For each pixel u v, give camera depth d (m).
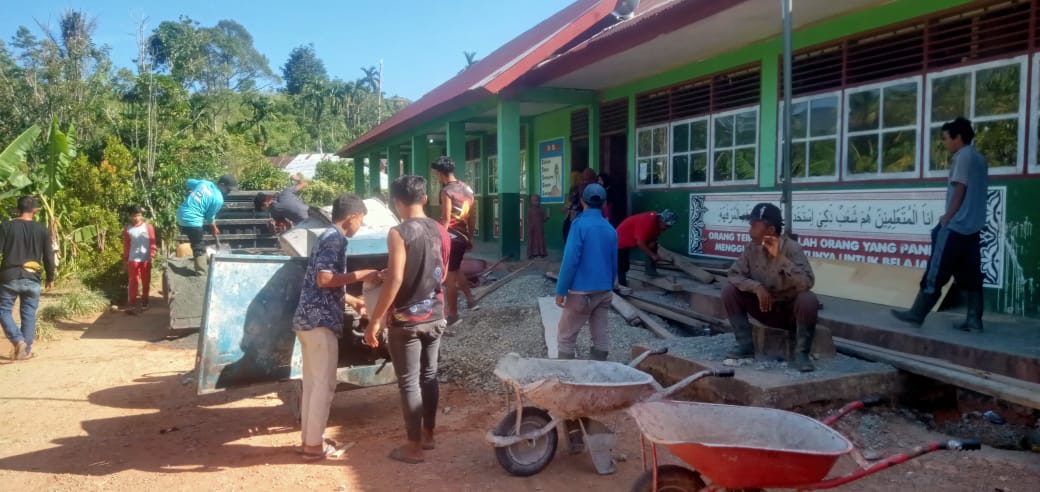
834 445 3.33
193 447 5.43
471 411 6.12
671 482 3.64
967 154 5.65
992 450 4.69
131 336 10.18
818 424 3.49
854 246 8.02
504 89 12.34
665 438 3.64
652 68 11.23
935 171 7.18
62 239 14.97
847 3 7.71
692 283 9.03
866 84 7.93
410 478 4.62
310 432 4.97
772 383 5.11
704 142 10.62
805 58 8.77
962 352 5.39
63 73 25.53
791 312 5.59
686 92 11.01
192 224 10.35
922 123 7.32
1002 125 6.60
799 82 8.83
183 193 18.31
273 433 5.75
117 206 16.78
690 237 10.95
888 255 7.60
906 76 7.47
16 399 6.95
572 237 5.77
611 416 5.74
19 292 8.69
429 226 4.91
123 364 8.41
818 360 5.73
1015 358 5.04
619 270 9.33
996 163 6.66
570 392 4.21
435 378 5.11
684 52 10.09
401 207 4.99
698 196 10.74
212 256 5.08
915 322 6.09
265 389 7.21
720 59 10.14
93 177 16.42
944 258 5.75
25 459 5.23
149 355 8.91
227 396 6.96
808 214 8.69
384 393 6.92
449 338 8.16
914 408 5.57
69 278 14.46
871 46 7.93
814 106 8.64
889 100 7.68
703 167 10.66
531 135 16.19
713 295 8.05
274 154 58.25
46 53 25.44
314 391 4.97
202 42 38.94
